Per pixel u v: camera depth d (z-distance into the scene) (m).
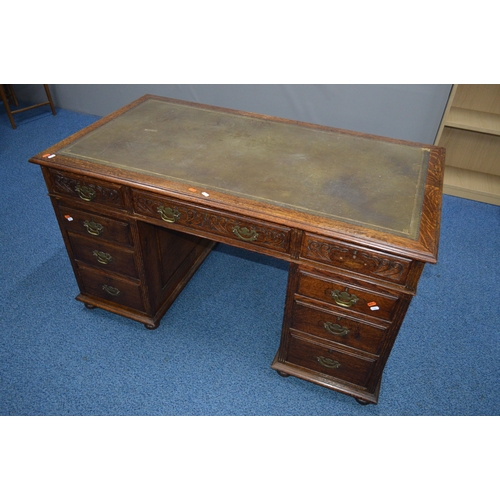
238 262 2.72
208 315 2.36
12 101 4.56
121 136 1.99
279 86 3.46
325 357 1.90
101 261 2.06
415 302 2.47
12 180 3.38
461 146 3.37
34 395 1.94
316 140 2.00
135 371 2.07
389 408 1.95
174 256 2.29
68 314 2.33
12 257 2.67
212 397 1.97
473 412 1.94
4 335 2.20
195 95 3.79
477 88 3.13
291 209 1.54
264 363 2.13
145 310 2.20
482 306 2.45
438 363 2.14
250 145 1.95
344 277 1.58
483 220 3.11
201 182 1.67
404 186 1.69
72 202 1.89
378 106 3.28
